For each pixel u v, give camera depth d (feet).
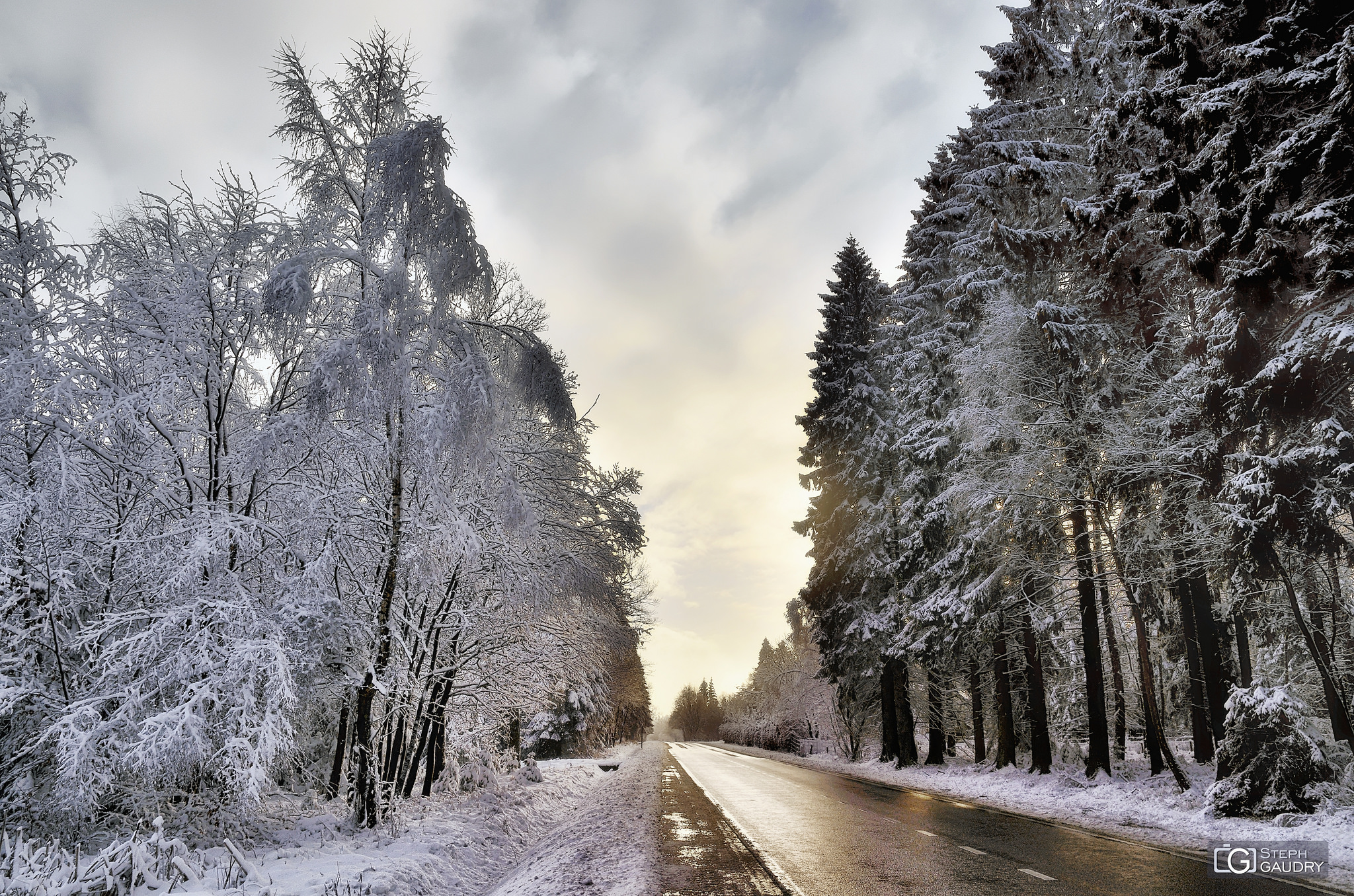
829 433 96.94
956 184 71.87
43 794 27.66
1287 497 37.81
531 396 42.93
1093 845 31.45
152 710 28.27
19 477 30.30
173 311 32.48
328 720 46.16
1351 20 34.35
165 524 34.24
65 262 32.81
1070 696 80.33
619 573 55.01
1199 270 40.42
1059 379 57.36
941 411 77.87
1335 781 35.76
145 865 21.31
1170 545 52.39
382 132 39.93
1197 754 59.98
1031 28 66.85
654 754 169.68
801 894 22.43
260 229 35.19
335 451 38.32
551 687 57.47
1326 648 45.96
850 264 104.12
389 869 27.27
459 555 39.81
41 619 29.09
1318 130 33.47
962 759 99.66
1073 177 61.05
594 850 32.73
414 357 37.93
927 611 74.28
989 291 65.10
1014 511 60.29
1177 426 48.14
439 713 48.21
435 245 37.96
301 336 37.06
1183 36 40.45
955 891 22.36
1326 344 34.60
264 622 29.89
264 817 35.29
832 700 146.30
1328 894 21.44
